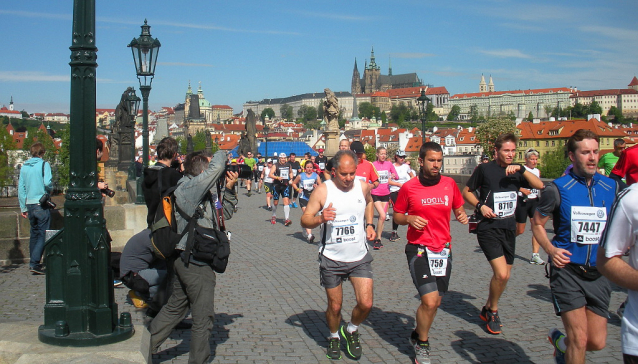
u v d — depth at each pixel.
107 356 4.92
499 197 6.94
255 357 6.04
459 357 6.09
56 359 4.86
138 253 7.11
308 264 11.52
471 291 9.02
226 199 6.12
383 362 5.95
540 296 8.66
